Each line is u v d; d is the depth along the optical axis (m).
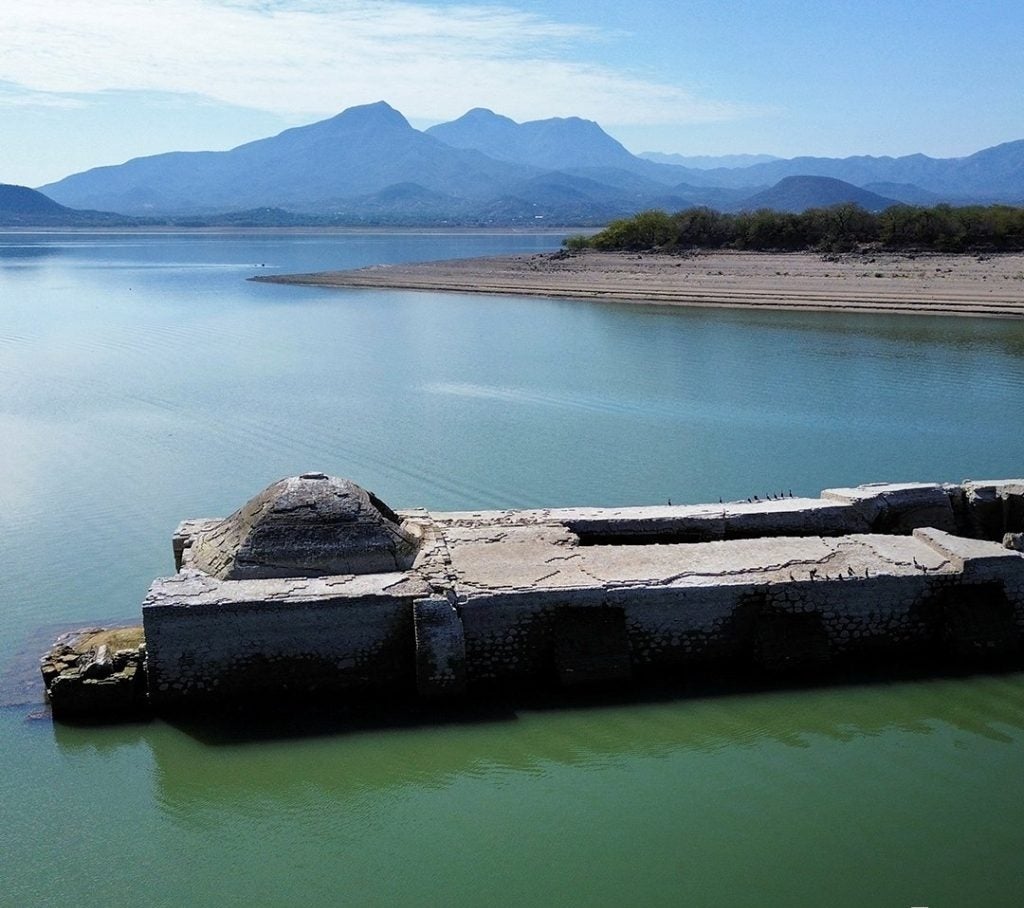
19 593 21.09
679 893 12.48
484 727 15.75
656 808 14.16
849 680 17.11
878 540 19.19
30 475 29.84
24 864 13.18
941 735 15.79
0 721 16.05
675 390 40.62
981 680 17.14
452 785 14.70
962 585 17.80
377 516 17.62
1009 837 13.45
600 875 12.83
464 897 12.52
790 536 20.28
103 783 14.72
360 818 14.09
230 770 14.91
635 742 15.55
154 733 15.66
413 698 16.39
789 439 32.81
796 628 17.19
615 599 16.78
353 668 16.39
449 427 35.00
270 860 13.27
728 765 15.10
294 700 16.28
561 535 19.08
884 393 39.44
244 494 27.84
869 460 30.17
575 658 16.53
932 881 12.61
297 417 36.81
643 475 28.91
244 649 16.00
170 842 13.61
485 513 20.36
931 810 14.04
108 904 12.44
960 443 32.00
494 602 16.47
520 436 33.62
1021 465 29.55
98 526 25.31
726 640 17.28
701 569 17.58
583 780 14.80
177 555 18.91
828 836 13.51
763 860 13.06
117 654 16.42
